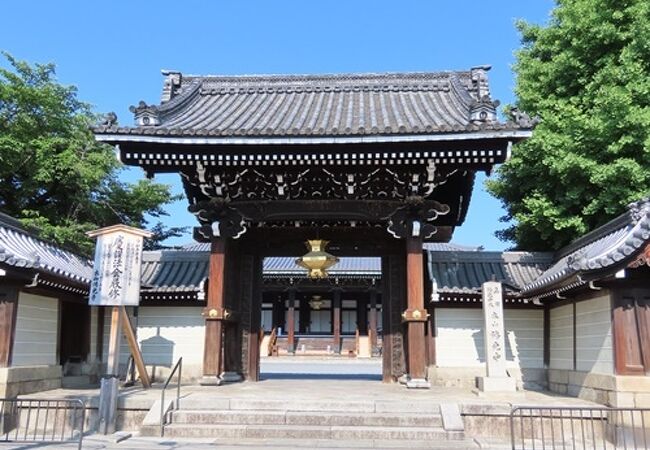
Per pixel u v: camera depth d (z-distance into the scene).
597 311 11.82
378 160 13.30
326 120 15.02
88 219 25.73
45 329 13.21
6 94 22.14
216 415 10.55
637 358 10.57
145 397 11.12
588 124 16.08
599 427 10.41
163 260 17.45
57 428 10.96
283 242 16.73
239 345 16.09
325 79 18.94
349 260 42.31
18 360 11.95
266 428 10.10
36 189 23.75
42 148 22.50
